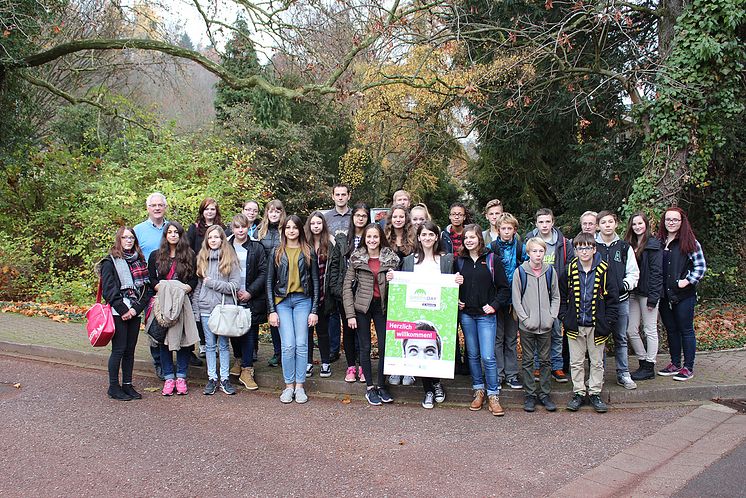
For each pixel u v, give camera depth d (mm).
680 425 5172
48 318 9383
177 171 11547
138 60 17750
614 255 5930
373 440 4812
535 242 5480
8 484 3924
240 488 3918
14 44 12164
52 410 5430
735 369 6715
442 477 4102
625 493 3859
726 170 12422
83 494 3807
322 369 6391
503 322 6098
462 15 11008
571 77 11664
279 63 14594
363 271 5785
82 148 14391
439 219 23203
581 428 5145
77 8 17000
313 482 4012
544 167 15422
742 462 4297
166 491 3863
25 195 12820
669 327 6457
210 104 24391
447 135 16672
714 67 8836
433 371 5609
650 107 9359
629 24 9492
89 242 11531
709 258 12242
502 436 4941
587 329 5598
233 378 6562
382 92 14508
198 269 6016
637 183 9523
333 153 19703
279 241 6465
